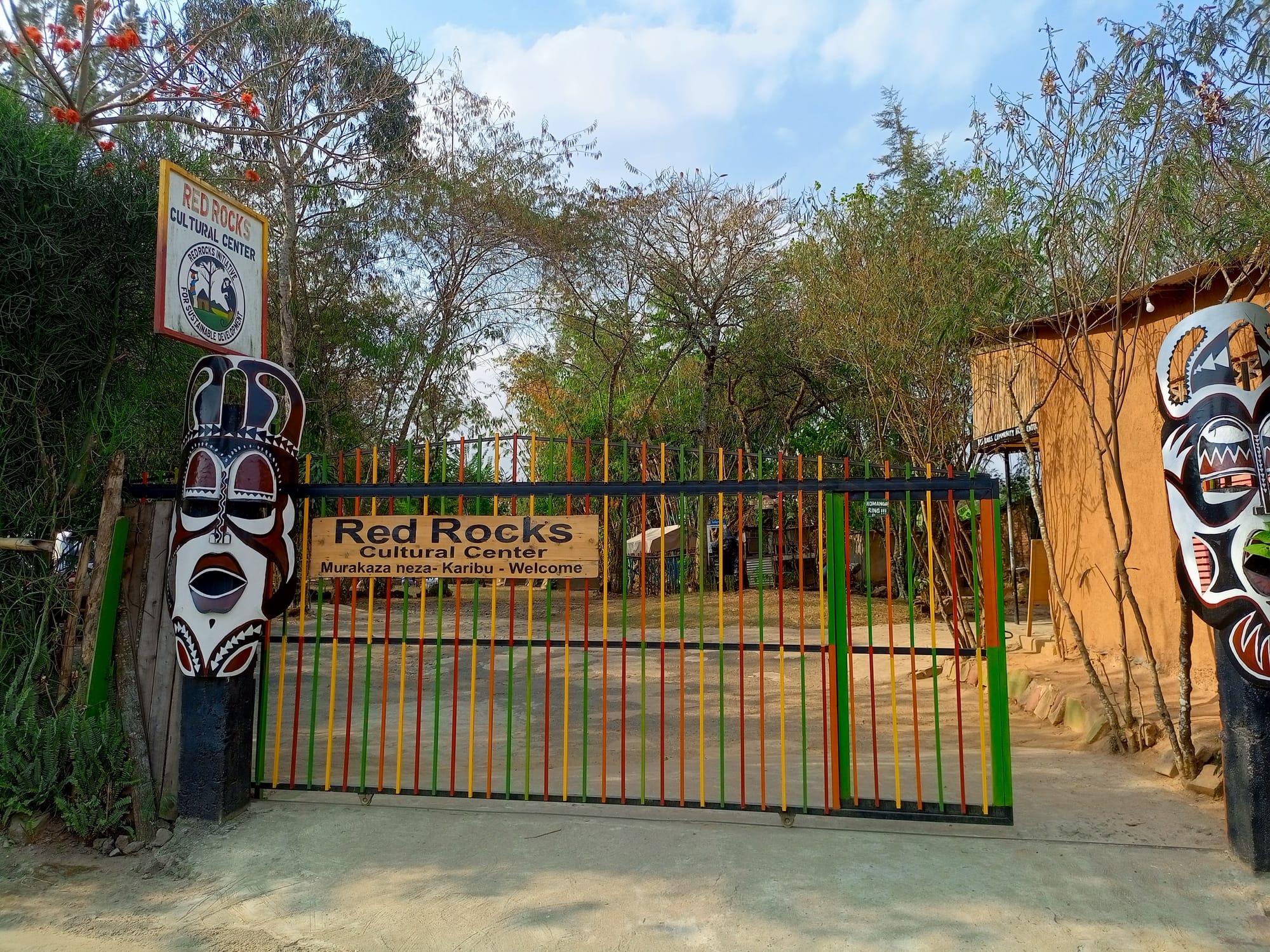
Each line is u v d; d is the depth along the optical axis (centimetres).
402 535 494
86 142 554
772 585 1739
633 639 1098
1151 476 740
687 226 1955
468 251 1819
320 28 1475
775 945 352
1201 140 525
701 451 494
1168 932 354
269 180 1520
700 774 555
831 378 1745
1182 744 523
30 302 491
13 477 511
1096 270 625
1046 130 576
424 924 374
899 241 942
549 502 620
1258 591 389
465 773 564
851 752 467
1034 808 484
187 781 472
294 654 966
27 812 457
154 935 370
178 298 460
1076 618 839
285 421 496
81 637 508
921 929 359
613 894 393
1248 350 555
